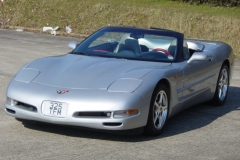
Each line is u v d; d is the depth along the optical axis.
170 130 6.36
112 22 19.44
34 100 5.55
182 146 5.64
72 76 5.84
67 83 5.70
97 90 5.51
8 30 18.89
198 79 7.04
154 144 5.64
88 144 5.51
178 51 6.78
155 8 20.09
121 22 19.34
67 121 5.40
